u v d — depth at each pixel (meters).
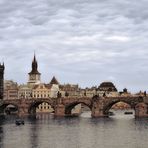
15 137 178.88
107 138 174.75
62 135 187.12
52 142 161.50
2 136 183.12
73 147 148.12
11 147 148.00
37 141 164.75
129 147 147.38
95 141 164.50
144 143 157.88
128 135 186.00
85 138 174.88
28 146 150.25
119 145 152.50
